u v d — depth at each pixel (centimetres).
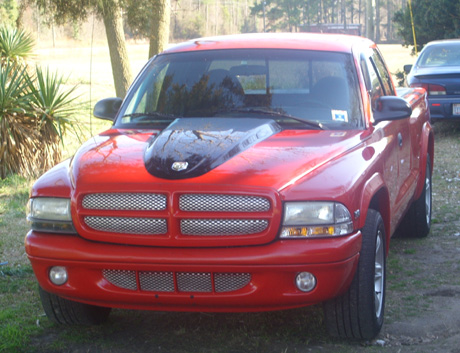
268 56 488
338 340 406
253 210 351
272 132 425
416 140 594
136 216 358
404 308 458
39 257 373
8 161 970
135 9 1459
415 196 596
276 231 350
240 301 355
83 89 2289
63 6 1410
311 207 353
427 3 2042
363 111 455
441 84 1177
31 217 386
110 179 369
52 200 378
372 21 3109
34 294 506
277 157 378
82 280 368
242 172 361
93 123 1473
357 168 383
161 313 460
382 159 429
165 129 427
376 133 452
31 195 390
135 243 359
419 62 1305
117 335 424
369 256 380
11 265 578
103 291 366
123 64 1532
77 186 372
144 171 372
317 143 405
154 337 420
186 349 401
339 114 450
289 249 347
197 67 493
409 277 527
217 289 358
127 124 469
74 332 428
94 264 360
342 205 356
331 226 352
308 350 393
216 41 525
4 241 651
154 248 356
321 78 469
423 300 474
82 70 3269
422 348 393
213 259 348
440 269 546
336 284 356
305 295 353
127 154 398
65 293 377
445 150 1125
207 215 352
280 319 441
